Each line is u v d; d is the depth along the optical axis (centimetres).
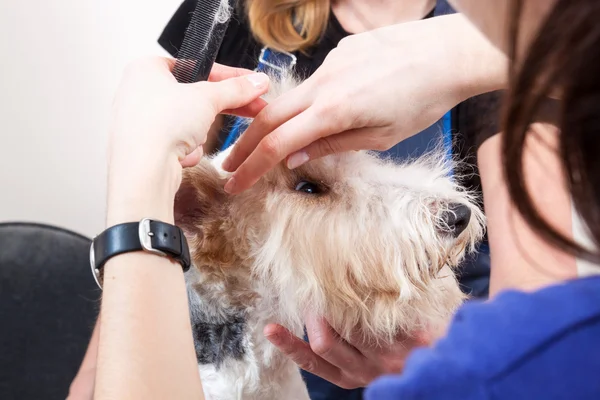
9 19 226
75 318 197
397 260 129
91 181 251
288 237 131
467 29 105
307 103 107
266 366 132
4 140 239
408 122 107
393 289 129
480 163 139
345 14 171
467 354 50
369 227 130
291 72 147
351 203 132
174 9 235
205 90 94
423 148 151
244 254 130
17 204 248
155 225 81
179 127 88
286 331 122
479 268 151
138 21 234
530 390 47
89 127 244
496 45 58
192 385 76
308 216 131
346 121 103
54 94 238
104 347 75
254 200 132
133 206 82
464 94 108
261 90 100
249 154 115
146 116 89
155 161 85
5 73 232
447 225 130
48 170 246
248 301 131
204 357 127
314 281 130
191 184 127
